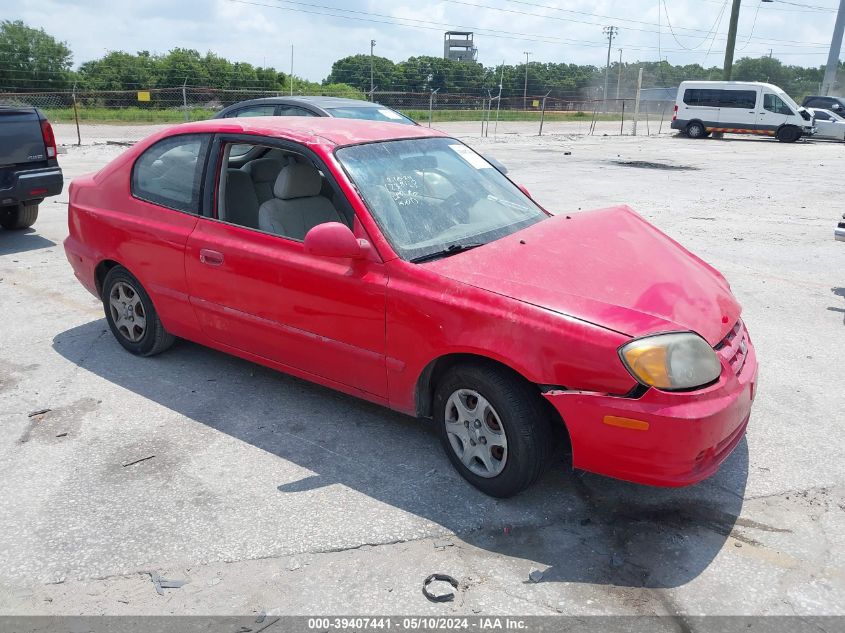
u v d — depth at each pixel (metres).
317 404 4.28
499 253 3.42
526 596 2.68
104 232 4.73
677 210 11.05
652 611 2.61
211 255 4.09
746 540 3.01
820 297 6.45
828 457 3.68
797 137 28.28
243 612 2.61
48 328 5.54
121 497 3.33
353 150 3.82
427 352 3.26
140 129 28.41
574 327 2.89
